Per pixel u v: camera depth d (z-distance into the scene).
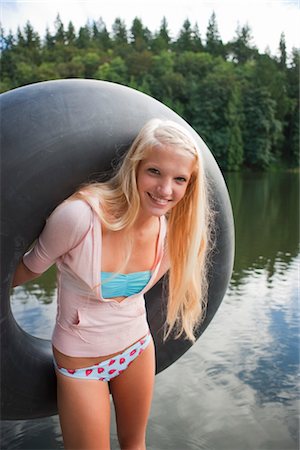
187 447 2.24
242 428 2.41
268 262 5.66
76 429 1.56
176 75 36.56
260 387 2.78
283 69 37.91
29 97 1.57
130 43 47.97
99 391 1.59
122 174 1.49
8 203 1.50
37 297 4.11
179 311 2.01
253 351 3.21
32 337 1.92
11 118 1.52
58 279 1.60
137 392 1.71
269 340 3.37
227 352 3.19
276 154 34.50
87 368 1.57
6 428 2.41
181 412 2.52
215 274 2.03
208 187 1.90
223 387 2.77
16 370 1.70
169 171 1.44
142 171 1.47
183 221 1.66
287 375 2.92
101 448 1.58
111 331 1.57
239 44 47.84
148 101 1.74
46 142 1.52
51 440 2.32
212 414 2.51
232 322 3.68
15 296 4.14
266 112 33.34
